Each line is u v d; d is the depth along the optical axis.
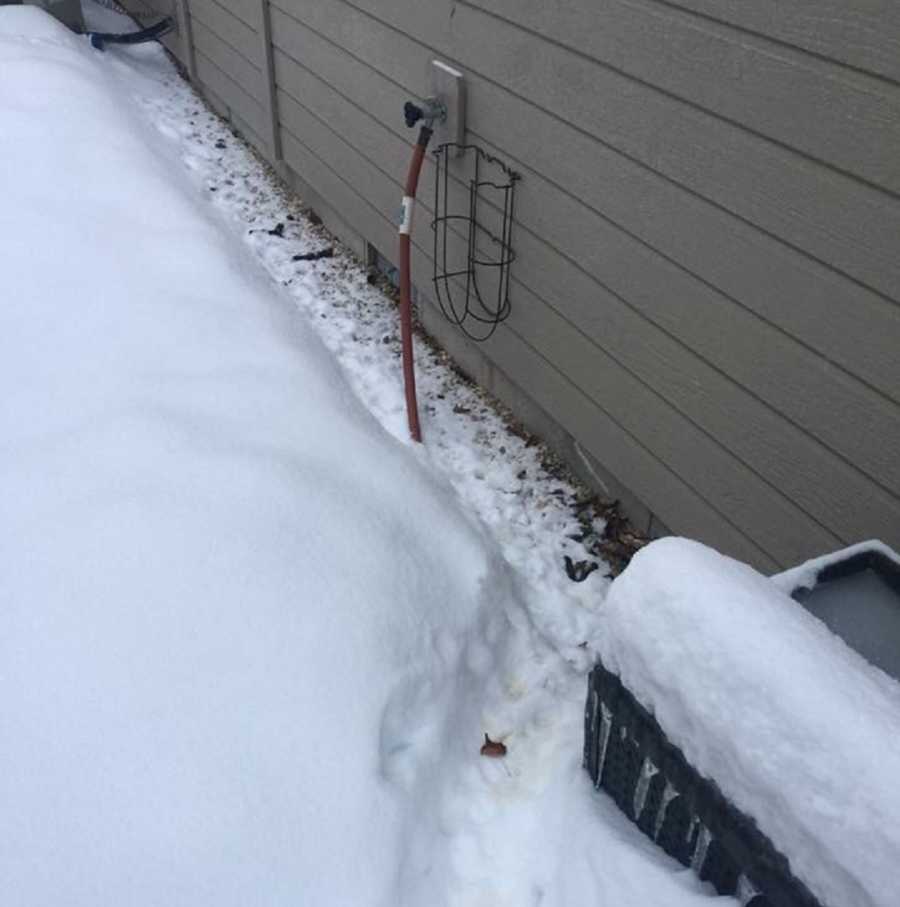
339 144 4.02
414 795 1.76
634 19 2.06
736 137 1.89
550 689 2.18
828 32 1.61
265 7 4.36
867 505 1.83
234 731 1.70
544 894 1.68
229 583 1.94
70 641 1.80
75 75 5.25
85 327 2.93
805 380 1.90
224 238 4.02
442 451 3.13
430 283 3.53
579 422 2.80
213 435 2.42
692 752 1.40
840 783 1.12
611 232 2.38
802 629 1.29
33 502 2.16
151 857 1.51
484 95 2.75
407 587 2.12
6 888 1.46
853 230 1.69
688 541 1.52
